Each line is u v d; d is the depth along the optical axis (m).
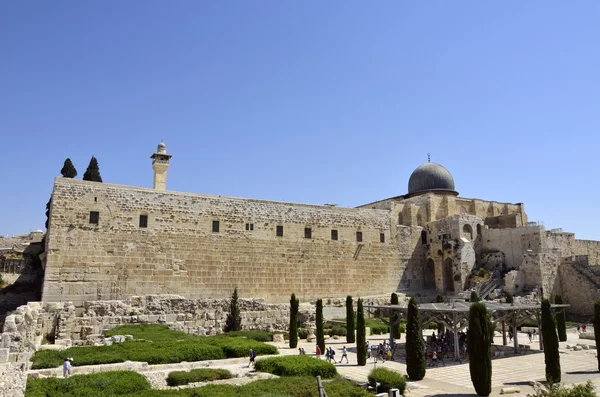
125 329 37.06
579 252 74.69
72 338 36.84
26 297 45.25
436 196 72.44
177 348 30.33
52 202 42.16
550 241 70.19
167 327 39.22
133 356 27.88
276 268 53.31
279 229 54.56
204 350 30.64
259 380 24.19
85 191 43.66
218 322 43.12
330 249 58.25
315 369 26.66
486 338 24.80
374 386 24.17
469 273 64.44
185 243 47.84
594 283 61.97
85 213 43.25
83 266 42.22
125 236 44.78
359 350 32.34
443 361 34.31
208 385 22.45
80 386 20.78
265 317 46.38
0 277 46.75
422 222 70.38
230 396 20.09
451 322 35.75
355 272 60.00
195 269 47.94
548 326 28.14
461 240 64.94
